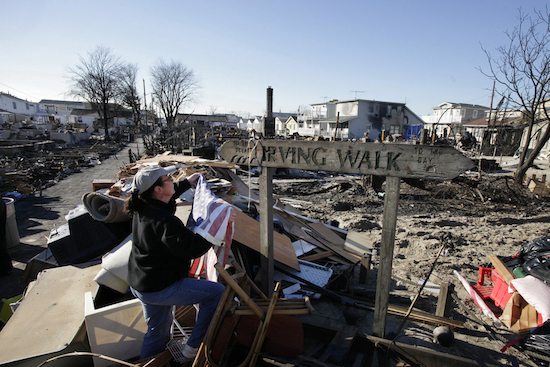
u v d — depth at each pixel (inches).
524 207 482.0
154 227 88.4
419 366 117.3
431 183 598.2
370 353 125.5
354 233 302.2
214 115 2979.8
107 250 175.8
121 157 1101.7
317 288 181.2
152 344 104.6
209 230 93.3
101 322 108.2
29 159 877.2
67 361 108.3
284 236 231.9
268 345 110.9
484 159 877.2
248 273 176.1
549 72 599.5
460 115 2092.8
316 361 106.8
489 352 141.6
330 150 124.3
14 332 114.7
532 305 148.9
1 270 230.4
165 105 1969.7
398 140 845.8
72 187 583.5
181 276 97.3
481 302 182.4
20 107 2790.4
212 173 336.8
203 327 101.7
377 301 123.5
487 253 282.5
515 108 687.7
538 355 135.8
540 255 168.1
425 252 282.7
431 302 192.1
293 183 644.1
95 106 2172.7
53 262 195.5
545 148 1088.2
